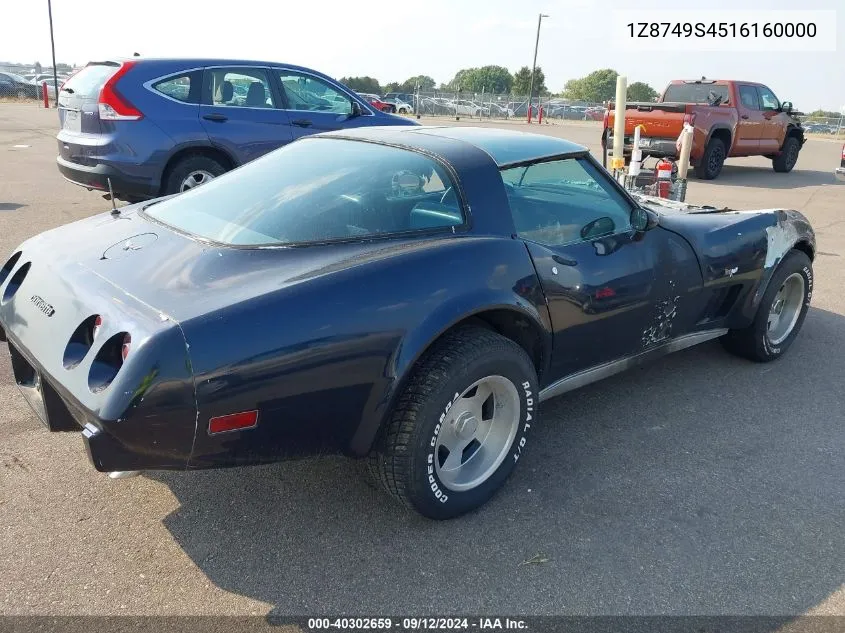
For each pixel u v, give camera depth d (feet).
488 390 8.92
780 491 9.79
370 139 10.18
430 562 8.13
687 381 13.42
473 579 7.88
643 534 8.75
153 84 22.43
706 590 7.80
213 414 6.78
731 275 12.45
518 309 8.80
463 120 119.34
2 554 8.01
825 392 13.11
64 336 7.30
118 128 21.91
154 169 22.56
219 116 23.52
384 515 8.95
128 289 7.44
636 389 13.00
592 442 10.98
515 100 144.05
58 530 8.48
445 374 8.01
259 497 9.26
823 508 9.43
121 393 6.43
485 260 8.63
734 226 12.64
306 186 9.19
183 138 22.84
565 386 10.49
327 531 8.62
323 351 7.23
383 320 7.58
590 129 101.81
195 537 8.45
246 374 6.84
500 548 8.40
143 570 7.86
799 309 14.60
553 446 10.82
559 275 9.50
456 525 8.81
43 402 7.78
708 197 37.37
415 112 133.39
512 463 9.32
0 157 40.63
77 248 8.82
